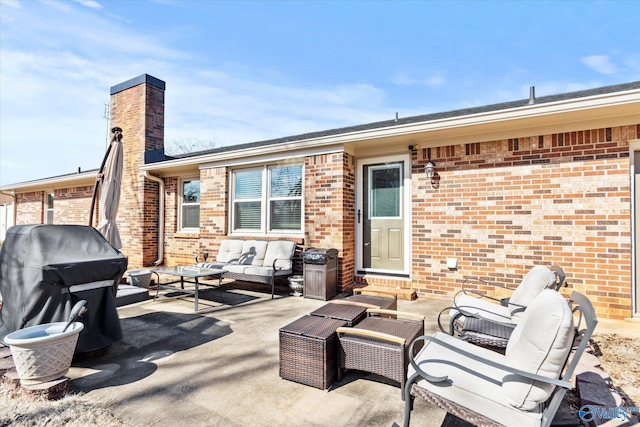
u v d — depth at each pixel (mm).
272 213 7332
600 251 4602
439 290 5738
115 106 10289
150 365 3219
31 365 2545
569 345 1676
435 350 2307
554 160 4914
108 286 3539
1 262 3488
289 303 5648
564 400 2529
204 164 8195
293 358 2873
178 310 5211
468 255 5512
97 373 3051
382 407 2504
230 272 6328
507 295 5199
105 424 2262
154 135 9766
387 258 6555
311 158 6637
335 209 6344
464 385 1905
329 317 3275
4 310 3410
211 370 3109
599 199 4621
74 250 3414
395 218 6484
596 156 4652
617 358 3311
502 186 5273
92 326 3355
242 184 7789
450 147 5703
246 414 2404
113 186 5898
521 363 1769
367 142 6195
